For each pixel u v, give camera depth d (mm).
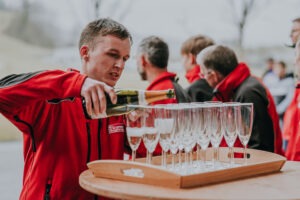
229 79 2656
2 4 5055
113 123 1908
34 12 5062
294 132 2705
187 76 3424
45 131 1790
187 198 1293
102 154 1870
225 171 1539
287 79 4887
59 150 1782
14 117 1707
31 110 1762
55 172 1771
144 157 2047
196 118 1694
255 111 2535
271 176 1659
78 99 1812
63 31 5027
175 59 4789
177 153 1871
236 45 5355
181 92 2740
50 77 1615
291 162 1988
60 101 1732
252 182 1544
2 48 5023
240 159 1878
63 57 5035
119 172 1520
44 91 1602
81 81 1582
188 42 3389
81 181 1526
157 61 2883
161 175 1428
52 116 1779
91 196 1805
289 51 5141
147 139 1636
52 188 1764
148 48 2893
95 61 1896
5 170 4859
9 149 5504
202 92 3072
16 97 1612
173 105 1749
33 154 1812
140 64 2951
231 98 2691
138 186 1435
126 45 1907
